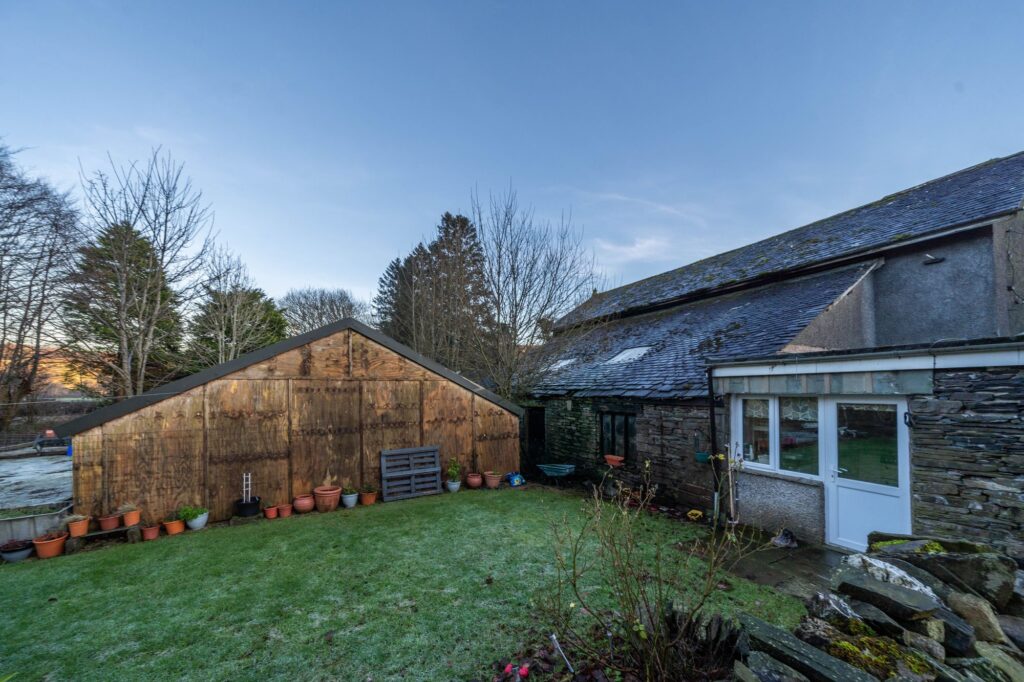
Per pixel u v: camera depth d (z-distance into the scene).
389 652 3.69
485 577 5.20
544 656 3.49
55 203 14.84
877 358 5.50
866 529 5.75
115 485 6.85
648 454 9.28
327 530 7.11
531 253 14.15
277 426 8.24
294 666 3.52
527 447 13.38
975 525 4.69
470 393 10.62
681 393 8.34
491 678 3.32
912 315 9.47
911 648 2.43
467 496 9.59
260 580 5.18
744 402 7.41
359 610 4.43
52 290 14.85
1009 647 2.50
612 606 4.33
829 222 13.33
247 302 18.09
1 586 5.07
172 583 5.12
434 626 4.09
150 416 7.17
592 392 10.96
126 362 13.16
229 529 7.20
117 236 13.14
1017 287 8.48
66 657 3.68
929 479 5.09
